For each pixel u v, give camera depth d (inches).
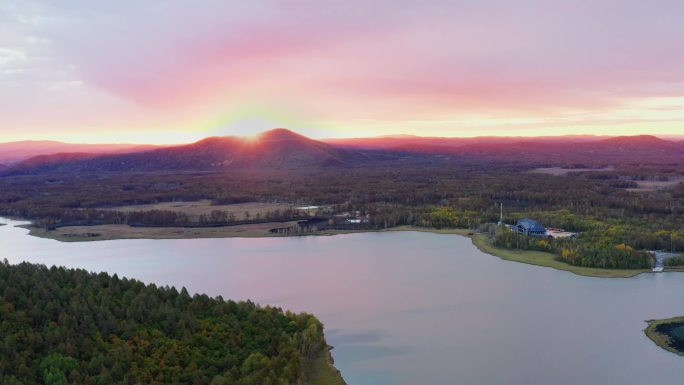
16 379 4645.7
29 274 6717.5
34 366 4972.9
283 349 5964.6
